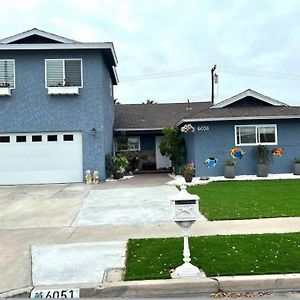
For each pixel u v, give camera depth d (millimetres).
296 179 16281
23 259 6195
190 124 17922
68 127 17875
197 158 17875
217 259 5719
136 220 8852
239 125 18031
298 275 5109
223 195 12094
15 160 17781
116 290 4969
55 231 8023
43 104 17828
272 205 10047
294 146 18219
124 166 19625
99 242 7039
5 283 5258
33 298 4879
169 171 23797
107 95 20172
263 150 17672
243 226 7816
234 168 17422
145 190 13961
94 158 17938
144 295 4949
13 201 12391
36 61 17797
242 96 19719
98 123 18000
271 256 5777
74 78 17922
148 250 6281
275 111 18453
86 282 5168
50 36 17656
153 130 24047
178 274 5195
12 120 17734
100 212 9922
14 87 17734
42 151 17859
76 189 15047
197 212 5367
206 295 4898
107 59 19359
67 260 6070
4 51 17656
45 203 11719
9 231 8141
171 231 7664
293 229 7445
